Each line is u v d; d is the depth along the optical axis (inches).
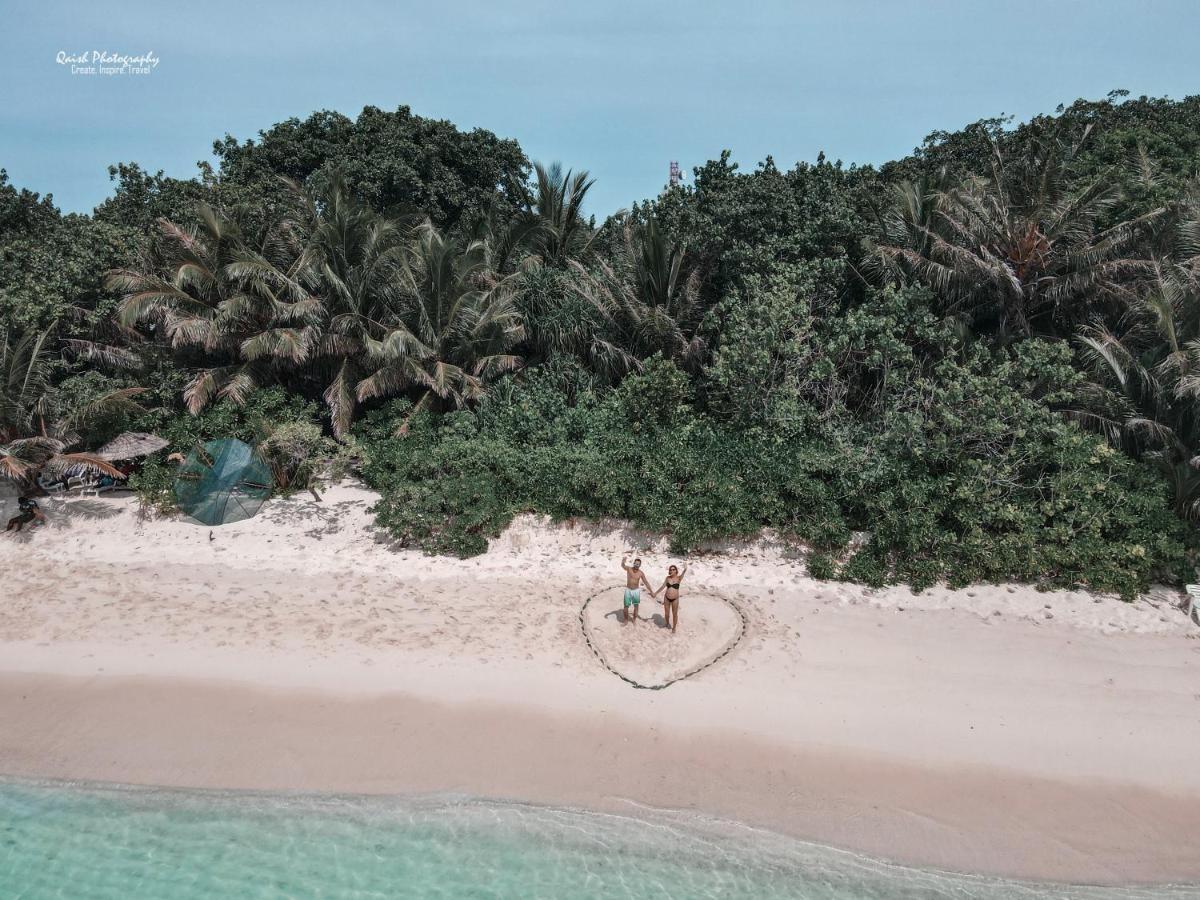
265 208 1009.5
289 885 378.0
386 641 560.7
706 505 677.3
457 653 546.3
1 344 754.2
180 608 605.3
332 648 552.1
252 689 507.2
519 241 1104.8
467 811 415.8
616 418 802.8
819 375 747.4
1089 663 538.0
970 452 676.7
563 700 498.0
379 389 849.5
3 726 474.6
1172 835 400.2
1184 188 831.7
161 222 848.3
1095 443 649.6
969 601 616.1
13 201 1115.9
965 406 679.7
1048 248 755.4
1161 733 469.4
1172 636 568.1
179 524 737.0
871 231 874.8
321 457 817.5
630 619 587.5
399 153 1295.5
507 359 899.4
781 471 691.4
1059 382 684.7
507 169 1473.9
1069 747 458.9
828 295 836.6
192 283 856.9
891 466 678.5
